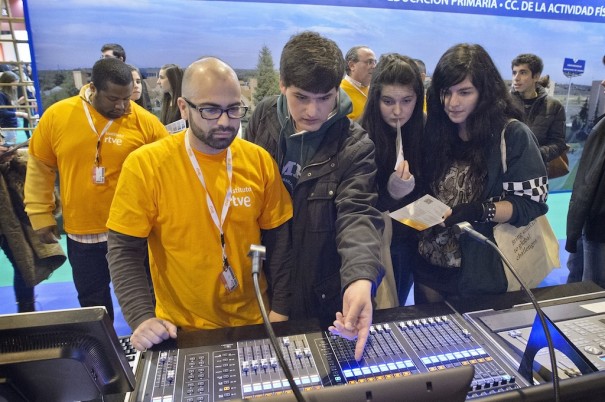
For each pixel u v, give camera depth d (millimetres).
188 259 1131
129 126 2072
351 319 914
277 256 1246
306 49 1111
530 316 1110
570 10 4348
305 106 1157
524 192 1408
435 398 590
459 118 1435
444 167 1551
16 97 3498
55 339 667
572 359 841
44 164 2080
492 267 1474
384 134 1550
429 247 1622
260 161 1194
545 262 1529
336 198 1248
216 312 1177
